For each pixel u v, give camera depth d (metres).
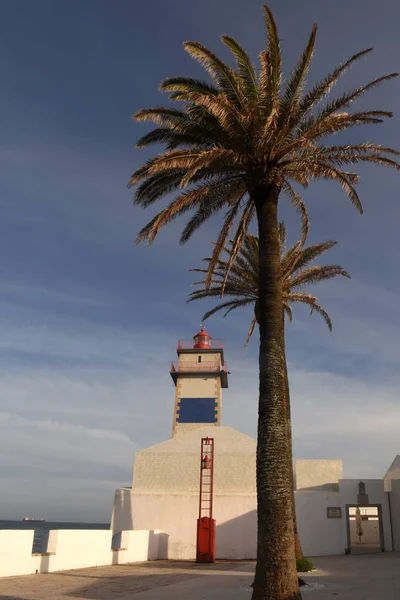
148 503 30.50
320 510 29.69
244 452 32.22
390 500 30.36
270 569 10.92
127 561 25.03
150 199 17.53
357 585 14.52
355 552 29.61
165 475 32.19
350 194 15.56
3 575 16.92
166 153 13.90
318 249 25.48
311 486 31.75
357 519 36.25
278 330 12.84
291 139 15.08
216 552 29.11
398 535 29.48
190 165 13.27
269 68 13.91
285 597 10.66
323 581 15.59
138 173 15.98
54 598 12.97
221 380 48.31
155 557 28.70
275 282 13.28
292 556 11.12
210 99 13.23
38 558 18.53
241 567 22.70
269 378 12.35
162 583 16.20
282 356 12.69
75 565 20.67
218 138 15.22
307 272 25.80
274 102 13.05
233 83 14.39
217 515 29.77
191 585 15.63
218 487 31.56
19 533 17.78
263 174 14.08
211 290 26.20
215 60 14.08
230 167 15.09
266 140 13.58
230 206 16.94
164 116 15.62
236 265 25.69
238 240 15.88
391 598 12.11
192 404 45.22
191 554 29.17
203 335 48.38
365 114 15.07
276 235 13.80
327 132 15.10
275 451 11.74
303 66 14.55
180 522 29.92
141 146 16.66
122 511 30.50
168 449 32.91
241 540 29.17
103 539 23.06
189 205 16.62
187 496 30.39
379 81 14.84
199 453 32.56
